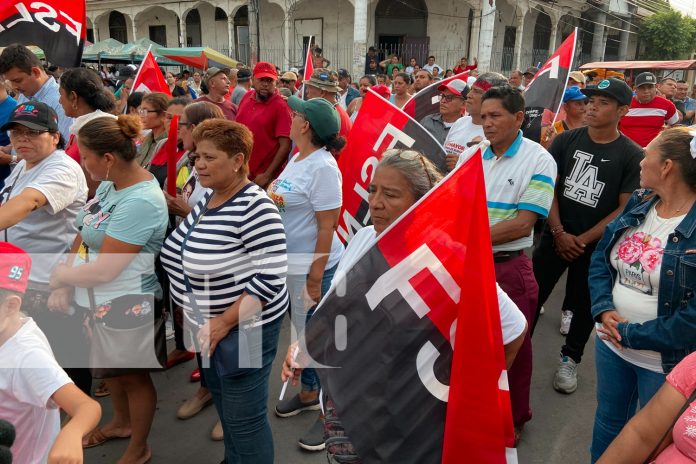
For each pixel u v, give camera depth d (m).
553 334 4.34
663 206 2.08
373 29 21.72
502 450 1.56
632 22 28.73
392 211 1.73
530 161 2.73
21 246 2.55
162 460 2.81
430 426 1.61
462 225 1.55
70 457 1.47
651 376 2.07
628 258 2.14
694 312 1.88
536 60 24.17
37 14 4.26
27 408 1.69
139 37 25.95
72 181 2.59
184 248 2.16
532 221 2.71
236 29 23.41
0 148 3.81
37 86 3.98
